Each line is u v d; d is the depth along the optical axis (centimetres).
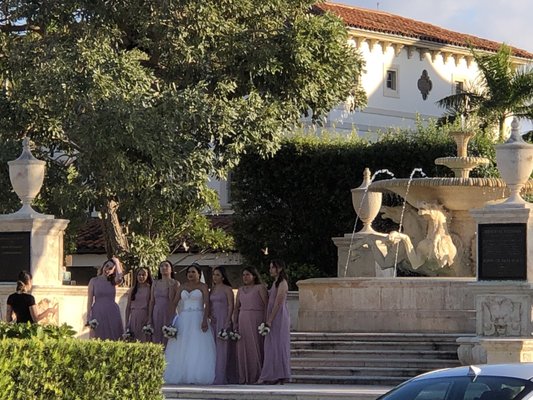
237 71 3062
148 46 2956
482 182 2488
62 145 3033
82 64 2755
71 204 2819
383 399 1079
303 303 2427
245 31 3047
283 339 2002
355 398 1766
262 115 2938
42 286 2055
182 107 2795
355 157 3528
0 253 2100
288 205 3612
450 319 2284
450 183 2492
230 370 2042
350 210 3528
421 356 2112
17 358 1192
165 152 2752
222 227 4281
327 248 3575
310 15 3170
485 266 1889
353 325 2358
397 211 2675
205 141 2897
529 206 1872
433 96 5084
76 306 2141
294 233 3612
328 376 2050
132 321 2067
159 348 1470
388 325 2328
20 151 2877
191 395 1853
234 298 2081
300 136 3609
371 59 4850
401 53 4966
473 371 1070
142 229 3219
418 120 3662
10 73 2978
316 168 3566
